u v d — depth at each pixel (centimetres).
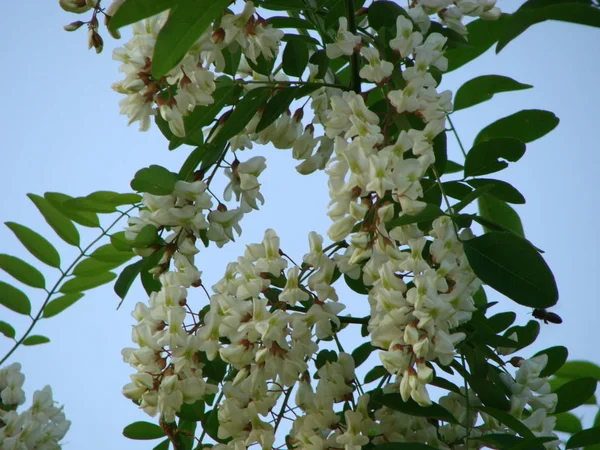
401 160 266
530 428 304
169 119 307
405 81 290
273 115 332
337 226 272
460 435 312
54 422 426
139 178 307
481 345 309
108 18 311
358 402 288
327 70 364
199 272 316
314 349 284
